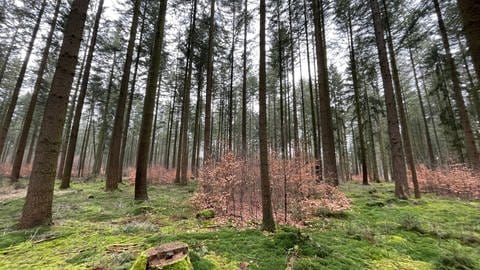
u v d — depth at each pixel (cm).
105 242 376
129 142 3653
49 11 1352
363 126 1898
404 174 854
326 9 1249
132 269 248
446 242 401
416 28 1024
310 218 579
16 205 707
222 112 2544
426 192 1091
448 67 1152
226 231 454
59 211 600
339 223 531
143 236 413
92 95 1933
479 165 1022
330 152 948
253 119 3234
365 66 1440
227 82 2172
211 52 1390
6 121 1299
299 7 1401
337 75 2055
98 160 2091
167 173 1698
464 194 941
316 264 306
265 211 467
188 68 1495
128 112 1552
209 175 761
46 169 477
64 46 517
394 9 1074
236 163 764
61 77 506
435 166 1330
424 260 336
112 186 1022
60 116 502
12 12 1295
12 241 370
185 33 1520
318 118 1648
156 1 1285
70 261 302
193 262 291
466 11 228
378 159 3550
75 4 538
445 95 1369
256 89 2464
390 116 884
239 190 764
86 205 695
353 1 1197
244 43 1652
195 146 1661
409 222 493
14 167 1303
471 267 313
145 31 1402
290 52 1672
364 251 363
